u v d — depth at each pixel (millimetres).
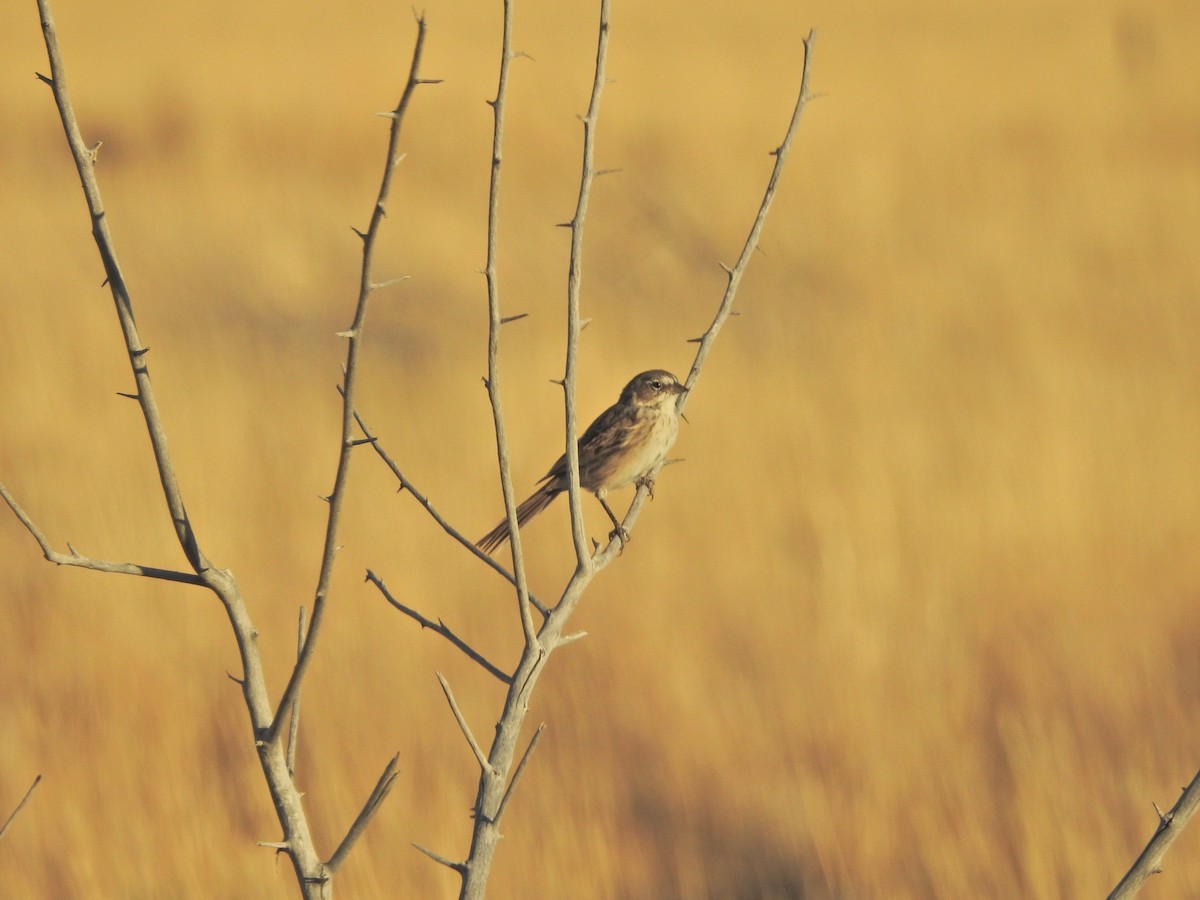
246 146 46906
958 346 29375
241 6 101500
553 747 15148
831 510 20266
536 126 50000
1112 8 83375
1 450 23031
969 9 95750
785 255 37281
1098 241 37312
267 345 30859
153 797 13750
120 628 17172
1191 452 22797
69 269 35125
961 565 18797
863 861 13047
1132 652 16328
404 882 12852
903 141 49875
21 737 14703
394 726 15445
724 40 79750
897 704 15414
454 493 21984
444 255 37719
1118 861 12797
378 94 53094
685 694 15695
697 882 13148
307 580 18953
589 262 38375
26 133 50375
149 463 22766
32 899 12727
